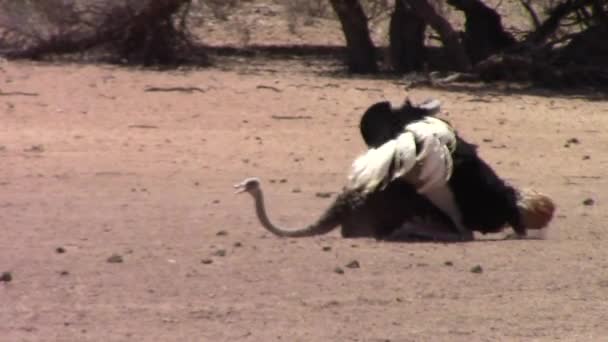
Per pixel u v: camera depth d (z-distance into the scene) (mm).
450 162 39750
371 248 39938
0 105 81125
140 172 58969
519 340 29859
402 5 114812
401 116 40969
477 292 34531
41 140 68625
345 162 64312
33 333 29453
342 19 113625
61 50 112562
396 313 32062
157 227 44031
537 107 91312
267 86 96188
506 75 109000
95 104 83875
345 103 89625
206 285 34531
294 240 41438
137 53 112875
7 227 43438
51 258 37781
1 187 53344
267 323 30766
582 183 58344
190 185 55438
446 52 118500
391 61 115938
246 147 68625
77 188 53625
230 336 29531
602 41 112500
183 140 70562
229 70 109438
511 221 41188
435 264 37719
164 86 93562
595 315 32375
